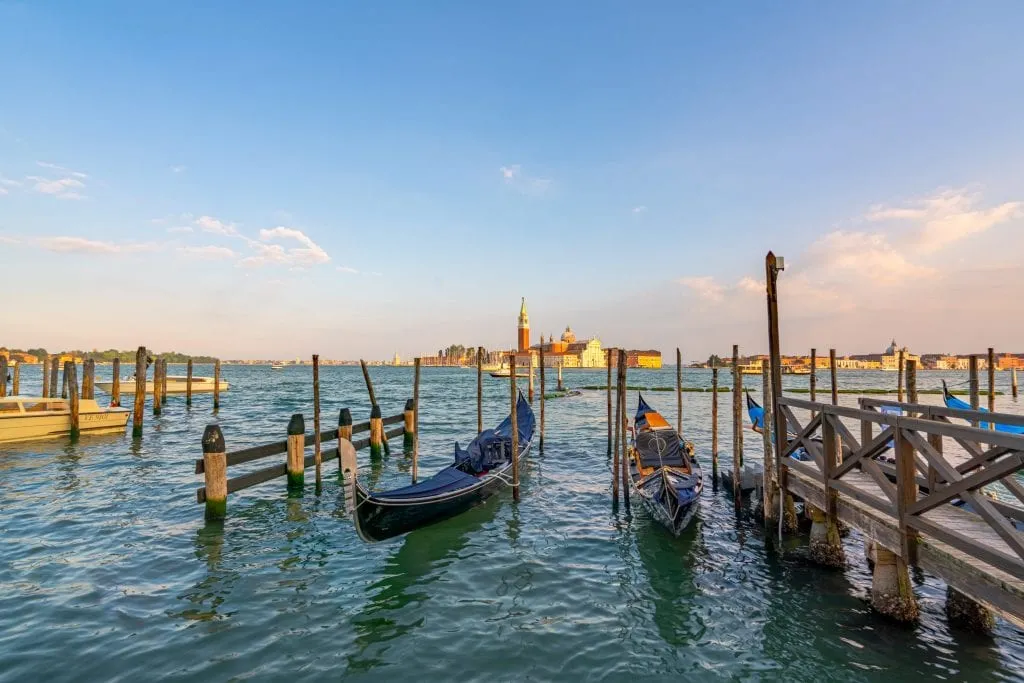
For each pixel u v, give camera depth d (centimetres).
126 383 4322
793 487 1057
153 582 896
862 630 745
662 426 1941
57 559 980
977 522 749
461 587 902
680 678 642
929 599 831
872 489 928
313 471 1767
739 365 1310
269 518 1252
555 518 1285
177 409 3638
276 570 958
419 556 1041
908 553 677
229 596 852
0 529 1138
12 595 834
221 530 1159
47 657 665
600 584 914
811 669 656
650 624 775
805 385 8319
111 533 1123
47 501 1350
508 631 756
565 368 19475
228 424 2869
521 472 1811
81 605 806
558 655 693
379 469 1839
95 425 2348
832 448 897
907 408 942
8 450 2033
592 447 2356
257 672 646
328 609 816
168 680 626
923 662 666
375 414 1958
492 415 3769
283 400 4628
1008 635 726
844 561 968
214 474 1188
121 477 1612
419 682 632
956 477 587
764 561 1006
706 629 759
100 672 637
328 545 1087
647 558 1030
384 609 820
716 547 1081
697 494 1188
